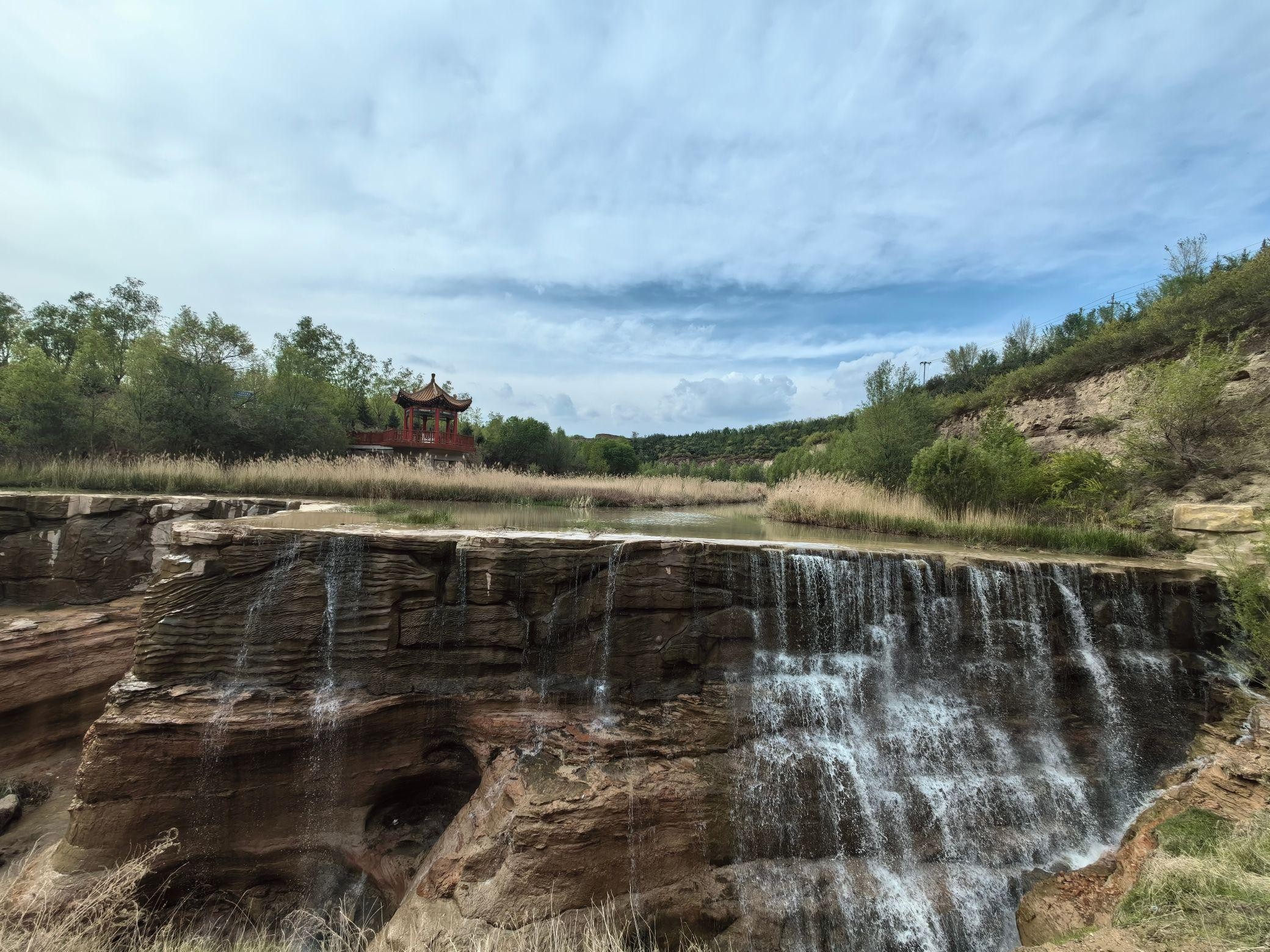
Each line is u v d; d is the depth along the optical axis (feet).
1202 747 23.04
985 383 93.56
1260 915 11.37
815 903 17.49
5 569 30.83
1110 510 40.86
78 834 16.92
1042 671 24.79
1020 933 16.72
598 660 21.61
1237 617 24.43
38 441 56.70
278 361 103.04
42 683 26.35
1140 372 44.68
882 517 40.81
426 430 120.98
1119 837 20.48
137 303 115.44
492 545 21.43
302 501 37.76
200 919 17.90
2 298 106.32
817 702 22.03
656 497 65.62
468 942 14.38
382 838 19.63
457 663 21.02
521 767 18.49
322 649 20.11
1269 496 33.63
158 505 34.12
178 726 17.69
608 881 16.28
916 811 20.15
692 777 18.67
